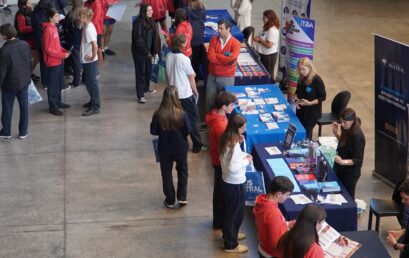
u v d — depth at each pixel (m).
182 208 8.38
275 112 9.28
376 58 8.62
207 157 9.67
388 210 7.11
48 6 11.36
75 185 8.95
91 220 8.16
